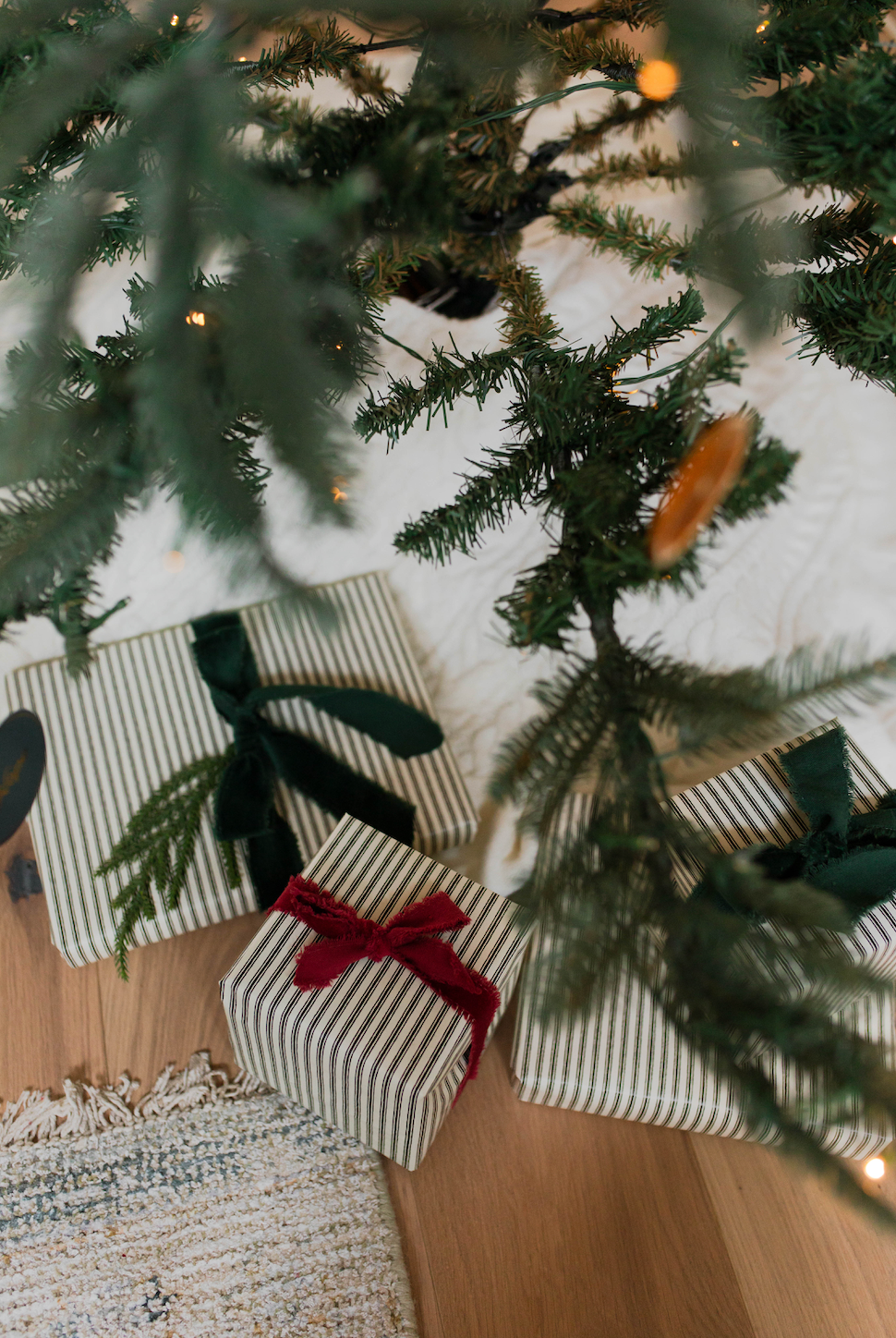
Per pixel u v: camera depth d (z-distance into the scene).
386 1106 0.93
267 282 0.49
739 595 1.21
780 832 0.99
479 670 1.19
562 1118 1.03
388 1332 0.96
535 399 0.71
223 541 0.50
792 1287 0.98
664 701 0.63
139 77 0.56
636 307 1.29
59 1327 0.96
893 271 0.72
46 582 0.64
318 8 0.59
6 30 0.63
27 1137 1.02
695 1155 1.02
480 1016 0.91
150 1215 0.99
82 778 1.05
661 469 0.69
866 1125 0.54
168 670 1.09
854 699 0.64
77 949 1.01
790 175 0.68
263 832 1.01
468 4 0.64
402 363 1.26
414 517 1.23
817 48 0.68
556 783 0.62
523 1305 0.98
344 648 1.12
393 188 0.67
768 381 1.29
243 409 0.53
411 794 1.06
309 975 0.90
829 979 0.57
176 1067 1.05
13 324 0.57
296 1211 1.00
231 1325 0.96
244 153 0.53
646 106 0.97
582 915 0.58
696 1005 0.55
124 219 0.66
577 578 0.67
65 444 0.58
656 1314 0.98
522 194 1.11
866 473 1.26
